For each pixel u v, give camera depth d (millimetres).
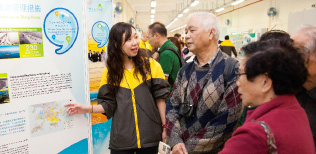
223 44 7012
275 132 629
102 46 2406
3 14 1252
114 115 1577
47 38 1422
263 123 658
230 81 1187
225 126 1162
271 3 10039
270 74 680
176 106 1438
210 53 1303
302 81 694
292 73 664
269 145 623
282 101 688
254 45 750
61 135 1531
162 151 1390
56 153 1519
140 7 15094
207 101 1245
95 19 2322
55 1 1438
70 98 1550
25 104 1363
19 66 1323
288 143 616
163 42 2746
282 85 678
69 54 1525
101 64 2422
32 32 1358
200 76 1310
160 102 1699
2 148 1300
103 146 2564
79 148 1632
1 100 1275
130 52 1521
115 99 1600
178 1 13188
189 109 1302
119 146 1523
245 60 747
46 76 1433
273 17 9859
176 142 1284
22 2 1312
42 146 1452
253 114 733
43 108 1435
